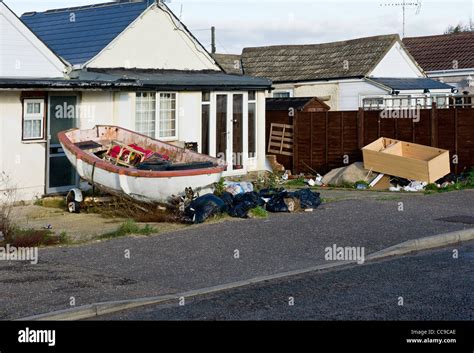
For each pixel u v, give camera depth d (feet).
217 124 74.13
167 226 47.67
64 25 74.02
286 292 32.45
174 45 73.00
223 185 53.72
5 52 58.34
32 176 57.21
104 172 51.65
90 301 30.09
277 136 85.56
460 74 111.65
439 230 46.44
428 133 74.69
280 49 112.16
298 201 53.36
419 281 34.42
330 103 99.09
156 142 57.82
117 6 72.64
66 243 42.01
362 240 43.50
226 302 30.83
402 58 102.58
